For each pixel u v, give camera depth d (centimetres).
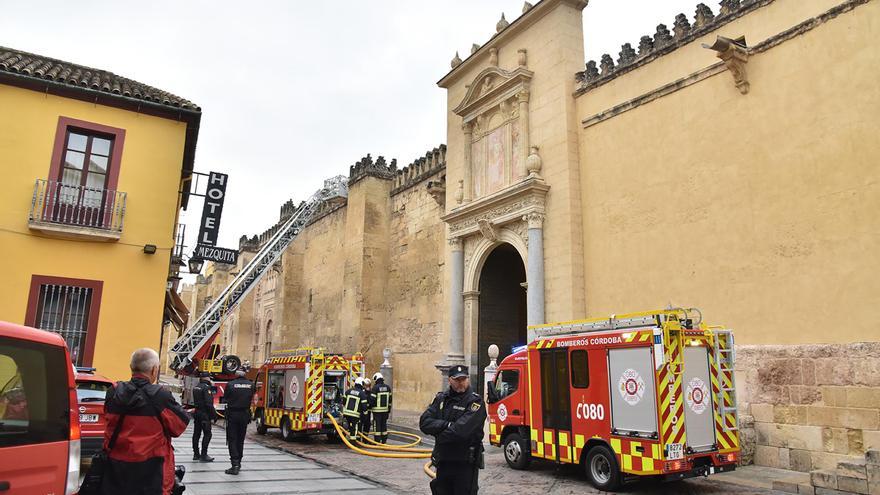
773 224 1298
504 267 2314
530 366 1234
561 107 1891
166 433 547
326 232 3781
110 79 1688
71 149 1488
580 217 1812
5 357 460
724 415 1038
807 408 1175
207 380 1264
